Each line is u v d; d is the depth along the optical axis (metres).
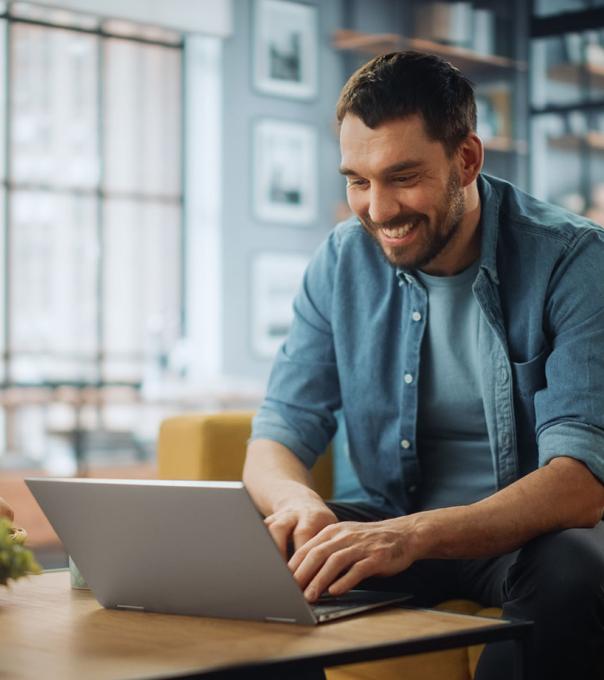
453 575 2.00
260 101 9.05
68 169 8.83
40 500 1.51
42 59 8.67
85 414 8.28
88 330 8.91
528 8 8.38
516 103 8.54
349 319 2.09
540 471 1.73
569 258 1.88
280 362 2.19
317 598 1.48
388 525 1.57
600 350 1.80
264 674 1.17
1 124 8.54
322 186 9.34
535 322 1.89
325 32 9.24
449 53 8.44
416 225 1.76
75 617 1.46
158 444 2.52
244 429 2.42
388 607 1.49
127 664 1.17
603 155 8.70
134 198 9.05
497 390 1.92
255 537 1.34
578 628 1.58
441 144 1.73
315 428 2.14
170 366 8.87
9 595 1.63
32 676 1.13
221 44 8.92
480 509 1.64
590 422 1.76
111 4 8.12
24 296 8.68
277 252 9.18
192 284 9.07
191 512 1.37
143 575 1.46
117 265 9.00
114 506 1.43
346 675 1.93
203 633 1.33
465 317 1.96
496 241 1.93
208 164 9.02
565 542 1.62
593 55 8.73
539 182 8.61
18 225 8.66
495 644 1.59
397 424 2.05
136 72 9.00
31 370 8.49
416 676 1.83
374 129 1.70
